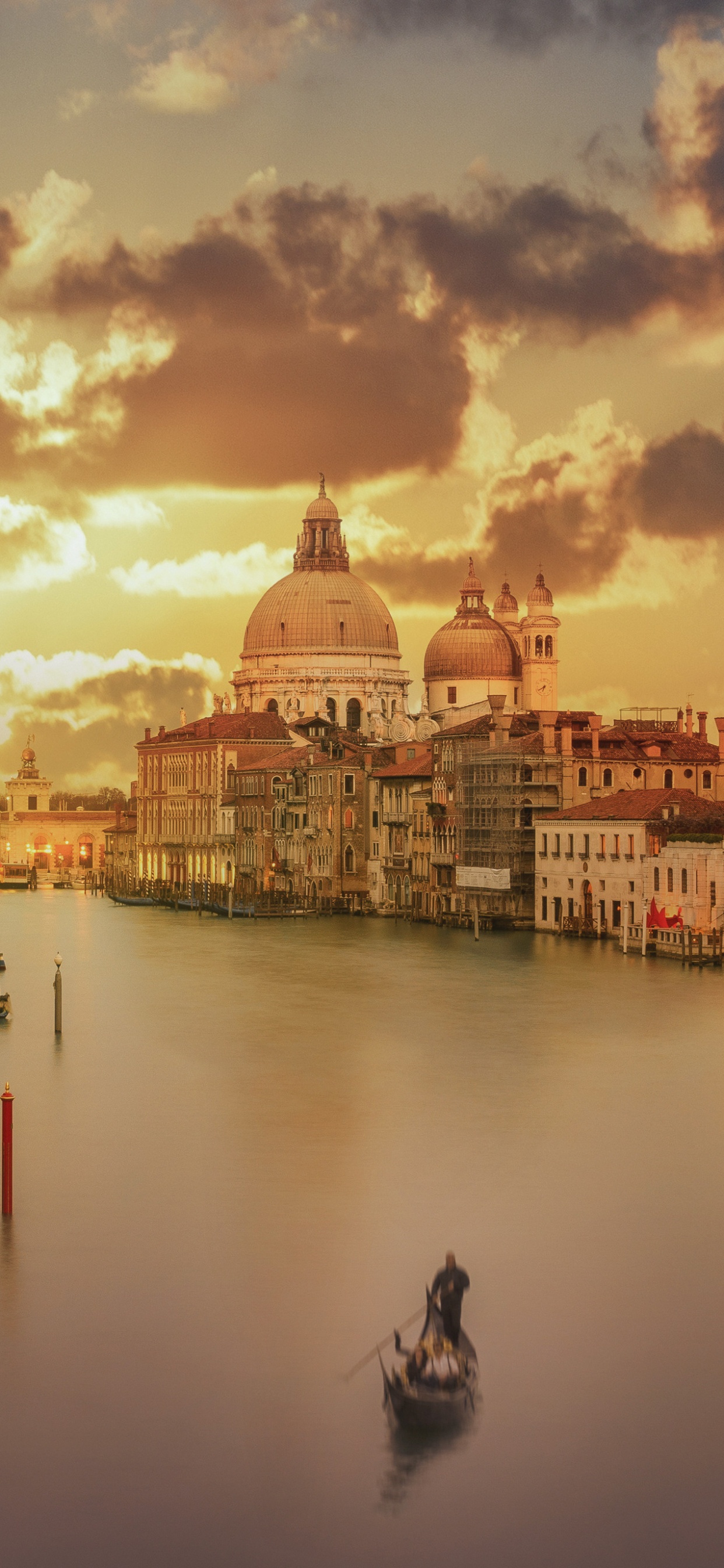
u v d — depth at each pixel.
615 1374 40.62
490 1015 98.25
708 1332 43.09
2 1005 95.06
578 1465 36.47
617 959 133.38
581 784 172.75
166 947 153.50
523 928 169.25
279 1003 105.38
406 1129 65.19
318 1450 37.09
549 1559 33.34
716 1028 92.06
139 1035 90.56
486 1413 38.69
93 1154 60.75
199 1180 57.09
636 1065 79.94
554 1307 44.72
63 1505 35.00
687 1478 36.03
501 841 170.38
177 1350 41.84
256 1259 48.38
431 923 185.75
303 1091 73.31
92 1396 39.41
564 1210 53.53
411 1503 35.16
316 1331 43.00
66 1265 47.88
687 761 177.62
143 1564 33.19
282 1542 33.84
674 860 137.88
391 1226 51.72
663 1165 59.41
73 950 151.00
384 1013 99.69
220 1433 37.78
